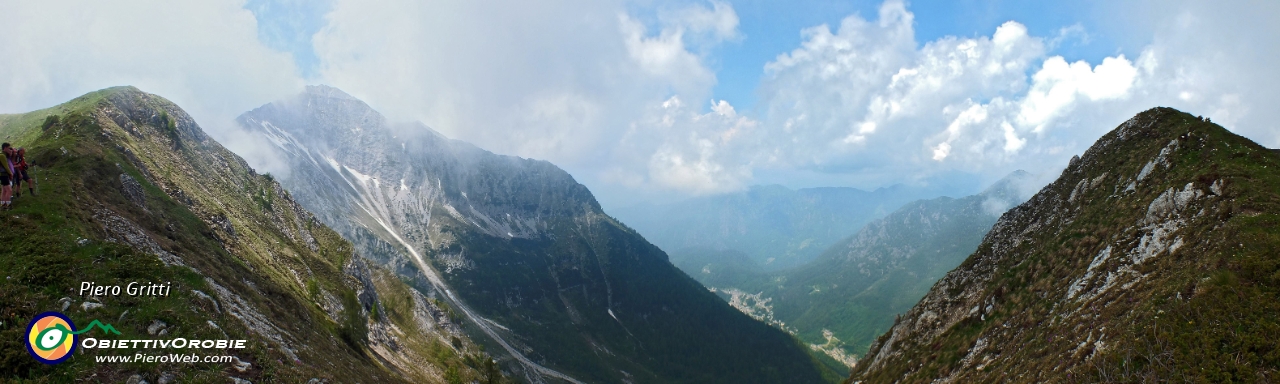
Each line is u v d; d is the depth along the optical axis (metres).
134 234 56.38
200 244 75.19
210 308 46.12
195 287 48.09
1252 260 45.66
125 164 87.75
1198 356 39.75
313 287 104.12
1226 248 49.53
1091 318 55.88
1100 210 79.81
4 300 33.28
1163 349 42.06
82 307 36.34
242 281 71.00
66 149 74.75
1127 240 65.94
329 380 48.78
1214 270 47.53
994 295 83.19
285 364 45.31
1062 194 96.88
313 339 68.00
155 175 97.75
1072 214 87.88
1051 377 50.44
